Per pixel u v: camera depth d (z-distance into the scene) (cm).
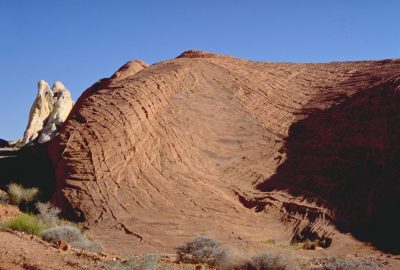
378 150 2884
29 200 2550
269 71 4653
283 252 1182
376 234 2327
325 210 2594
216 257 1207
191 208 2561
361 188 2703
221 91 4069
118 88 3488
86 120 3056
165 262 1123
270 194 2858
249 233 2411
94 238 2127
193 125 3434
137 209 2477
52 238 1342
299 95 4219
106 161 2761
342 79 4316
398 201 2473
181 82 3853
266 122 3788
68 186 2612
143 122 3125
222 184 2970
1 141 6500
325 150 3175
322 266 1247
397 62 4384
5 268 805
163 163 2931
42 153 3891
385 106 3156
